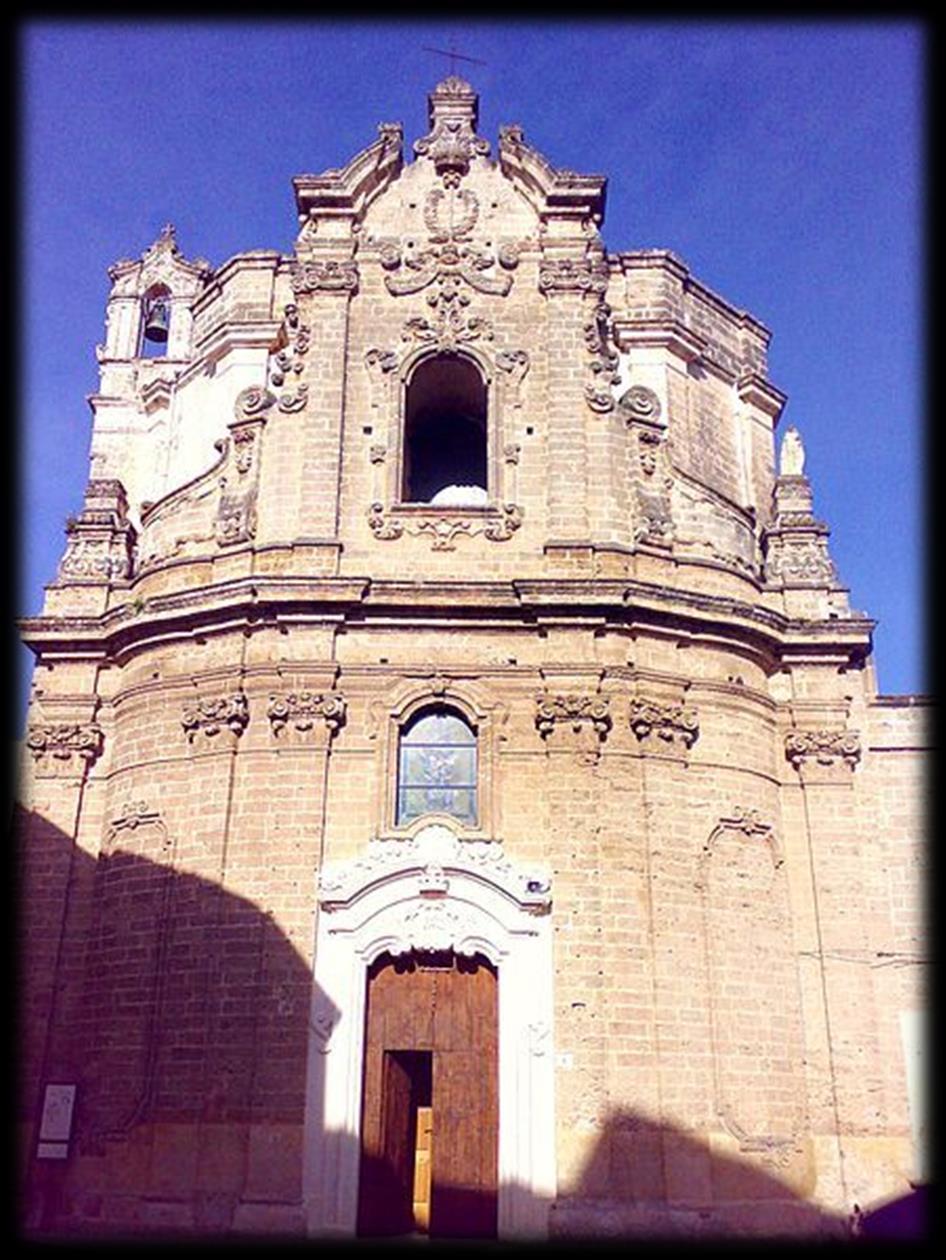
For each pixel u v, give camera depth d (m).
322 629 25.58
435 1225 22.48
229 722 25.31
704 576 27.30
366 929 23.70
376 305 29.06
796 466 30.47
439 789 24.97
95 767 27.91
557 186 29.45
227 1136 22.53
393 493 27.19
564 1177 21.92
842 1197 23.86
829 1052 25.00
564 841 24.06
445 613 25.62
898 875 26.91
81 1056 25.16
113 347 40.09
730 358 34.50
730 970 24.47
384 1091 23.25
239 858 24.39
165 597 26.70
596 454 27.48
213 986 23.62
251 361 33.06
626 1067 22.72
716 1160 22.81
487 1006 23.67
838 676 27.62
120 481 36.12
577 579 25.38
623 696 25.22
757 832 25.91
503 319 28.88
